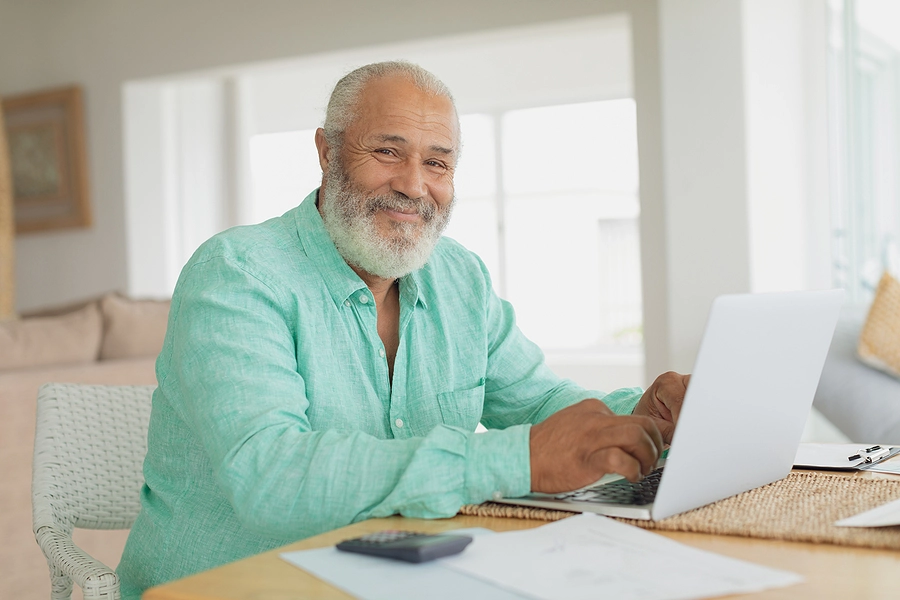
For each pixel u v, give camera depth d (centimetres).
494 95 735
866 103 426
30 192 593
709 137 368
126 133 567
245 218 590
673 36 374
